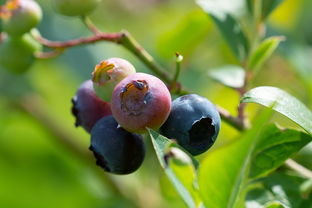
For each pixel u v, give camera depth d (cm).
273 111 29
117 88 30
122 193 45
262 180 32
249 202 32
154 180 45
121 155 31
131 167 31
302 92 44
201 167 29
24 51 36
